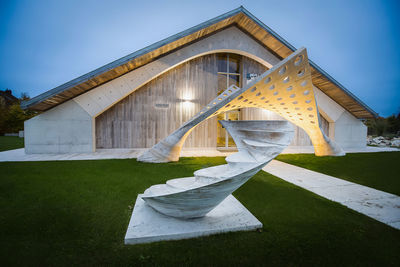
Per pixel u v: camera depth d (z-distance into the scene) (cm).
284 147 323
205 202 266
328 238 263
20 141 1739
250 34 1248
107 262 209
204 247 238
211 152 1171
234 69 1362
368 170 701
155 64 1124
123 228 283
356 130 1451
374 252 234
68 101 1025
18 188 454
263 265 208
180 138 810
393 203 395
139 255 221
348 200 411
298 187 494
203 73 1260
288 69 456
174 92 1222
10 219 305
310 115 755
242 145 420
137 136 1183
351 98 1259
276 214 337
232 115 1396
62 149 1034
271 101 616
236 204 359
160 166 727
